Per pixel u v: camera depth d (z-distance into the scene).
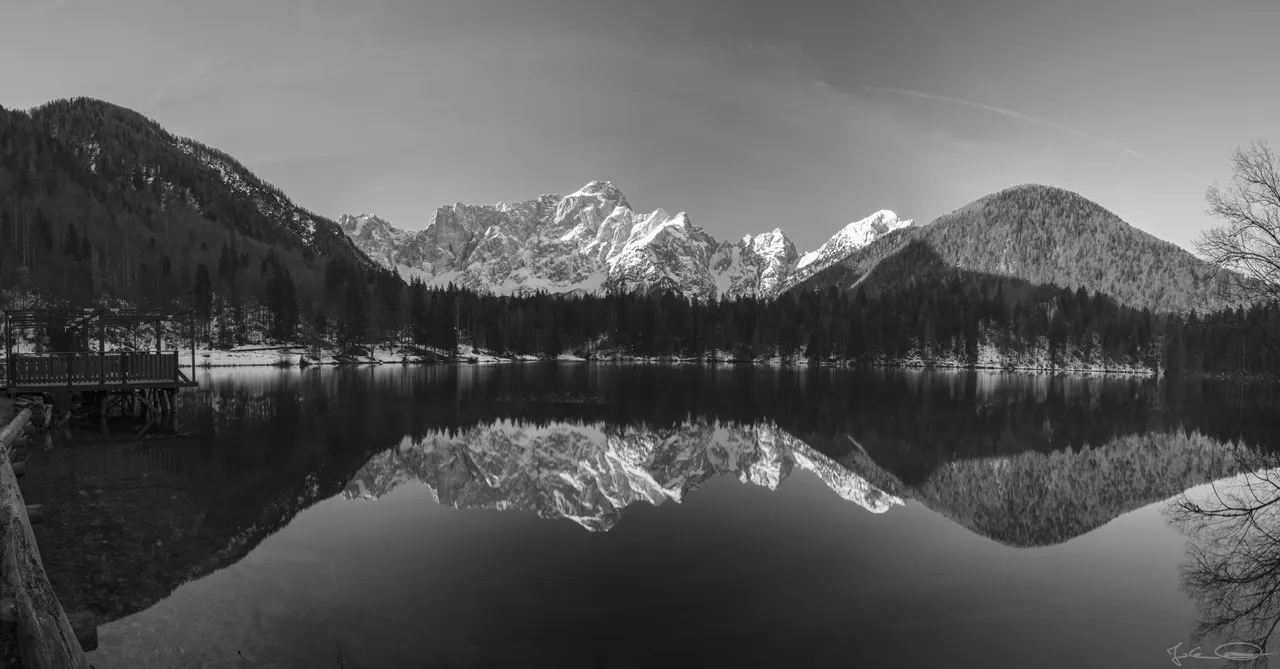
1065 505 22.73
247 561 15.11
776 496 22.95
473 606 12.45
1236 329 27.94
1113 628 12.16
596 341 191.38
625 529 18.52
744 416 49.03
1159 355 157.25
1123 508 22.42
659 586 13.79
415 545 16.64
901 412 53.00
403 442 34.41
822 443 36.22
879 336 170.00
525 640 10.91
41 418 34.78
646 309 190.75
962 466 29.84
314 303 170.25
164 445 31.50
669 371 121.12
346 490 23.12
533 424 43.19
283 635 11.00
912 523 19.66
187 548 16.08
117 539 16.50
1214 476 28.19
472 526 18.55
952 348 169.50
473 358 165.00
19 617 8.39
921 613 12.65
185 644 10.60
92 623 10.88
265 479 24.47
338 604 12.48
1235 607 13.29
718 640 11.12
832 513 20.67
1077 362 164.12
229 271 183.88
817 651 10.80
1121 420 49.91
